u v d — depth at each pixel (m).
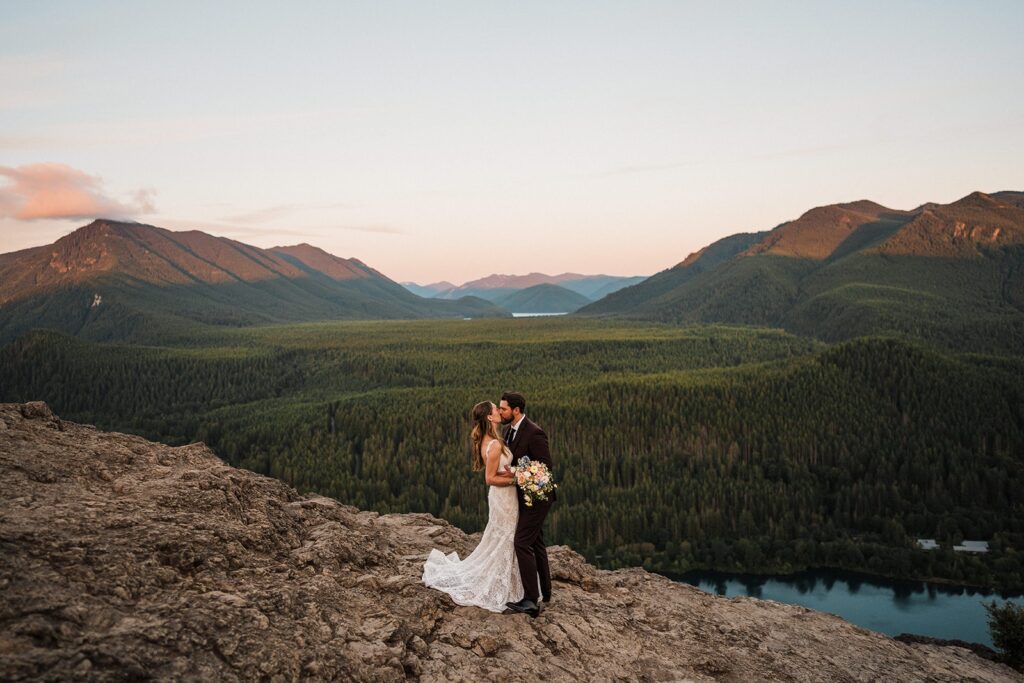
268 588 6.94
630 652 8.77
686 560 111.38
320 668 5.91
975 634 83.06
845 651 11.07
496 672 7.10
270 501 9.16
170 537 6.86
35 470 7.61
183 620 5.75
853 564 110.44
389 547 9.95
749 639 10.47
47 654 4.73
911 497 141.50
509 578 8.57
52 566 5.77
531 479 8.27
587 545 117.44
